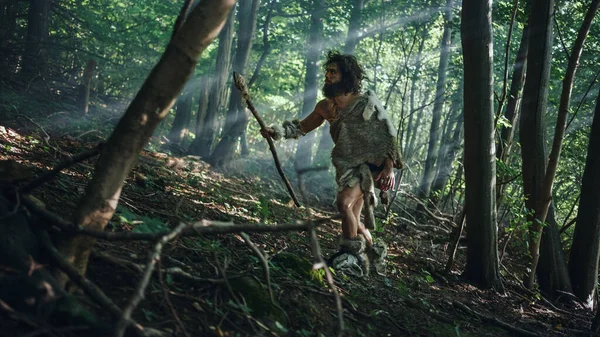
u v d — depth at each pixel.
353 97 4.79
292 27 20.80
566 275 6.74
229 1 2.85
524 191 6.80
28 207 2.86
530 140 6.73
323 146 17.62
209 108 13.84
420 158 22.34
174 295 3.16
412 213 11.67
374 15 18.67
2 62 10.88
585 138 13.16
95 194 2.80
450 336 4.21
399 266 6.19
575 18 12.11
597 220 6.75
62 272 2.71
